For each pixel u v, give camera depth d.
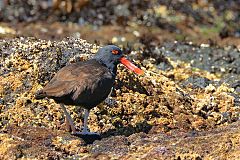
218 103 15.45
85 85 12.98
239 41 26.75
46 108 14.16
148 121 14.38
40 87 14.55
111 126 14.04
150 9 29.72
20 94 14.47
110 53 13.78
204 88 16.98
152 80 15.70
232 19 30.45
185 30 28.45
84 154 12.60
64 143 12.89
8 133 13.42
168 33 27.67
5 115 14.06
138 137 13.22
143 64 18.50
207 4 31.16
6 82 14.73
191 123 14.57
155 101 14.88
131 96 14.75
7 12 28.48
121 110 14.40
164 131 14.00
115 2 29.56
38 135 13.21
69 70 13.21
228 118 14.91
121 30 27.22
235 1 31.70
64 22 28.39
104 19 28.64
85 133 13.28
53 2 29.08
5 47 15.73
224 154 12.08
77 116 14.09
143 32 27.03
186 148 12.27
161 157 11.98
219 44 24.59
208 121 14.78
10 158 12.27
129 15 29.02
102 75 13.25
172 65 19.58
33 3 29.02
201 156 12.06
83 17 28.67
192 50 21.66
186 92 16.38
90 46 15.95
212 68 20.11
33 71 14.82
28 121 13.91
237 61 20.77
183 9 30.28
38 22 28.20
